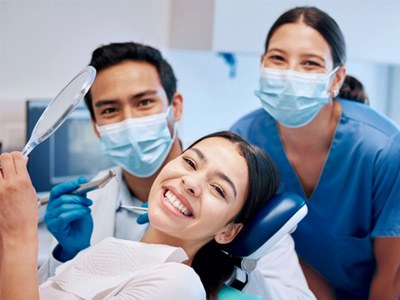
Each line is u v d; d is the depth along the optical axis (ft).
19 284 3.04
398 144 5.00
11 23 6.98
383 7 7.65
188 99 8.73
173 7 8.01
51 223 4.20
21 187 3.14
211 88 9.02
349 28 7.39
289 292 4.65
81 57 7.67
